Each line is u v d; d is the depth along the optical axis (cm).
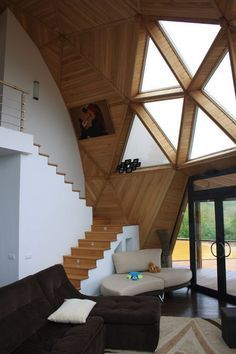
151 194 746
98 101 759
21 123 573
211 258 656
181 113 664
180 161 694
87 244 683
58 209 634
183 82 605
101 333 348
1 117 645
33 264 554
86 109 795
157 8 516
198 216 700
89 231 733
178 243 859
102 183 845
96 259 607
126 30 598
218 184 640
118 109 740
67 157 818
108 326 382
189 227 718
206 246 671
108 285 535
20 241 526
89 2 576
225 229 619
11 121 667
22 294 339
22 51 707
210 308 552
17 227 528
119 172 804
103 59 672
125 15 573
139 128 758
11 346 280
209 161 623
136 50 615
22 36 710
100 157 827
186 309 546
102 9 580
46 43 727
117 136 770
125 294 507
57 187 635
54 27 677
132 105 718
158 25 571
